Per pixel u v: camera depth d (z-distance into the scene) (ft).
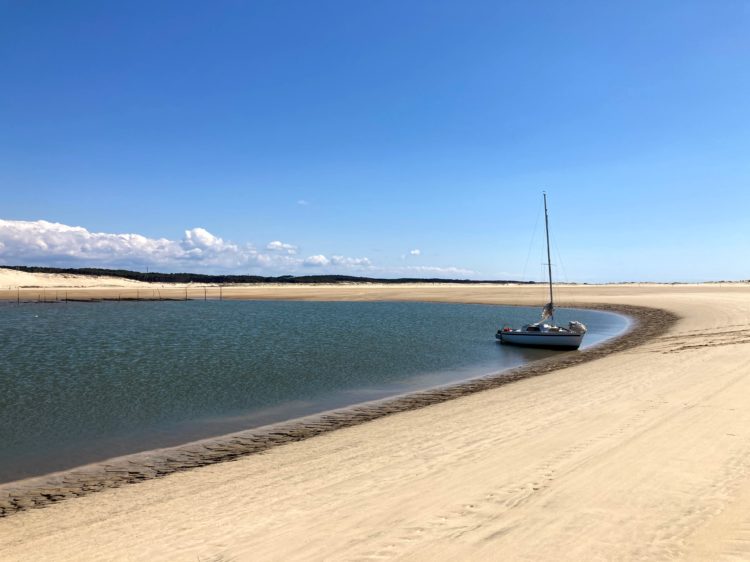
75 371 78.28
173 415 53.57
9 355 94.84
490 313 201.98
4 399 60.59
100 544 23.15
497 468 29.01
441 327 147.02
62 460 40.04
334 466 32.89
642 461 28.12
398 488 27.30
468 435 37.50
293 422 49.88
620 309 195.62
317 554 20.42
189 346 106.22
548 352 96.37
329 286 554.05
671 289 334.24
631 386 50.37
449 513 23.38
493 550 19.61
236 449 41.34
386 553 20.04
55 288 420.36
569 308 217.15
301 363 84.94
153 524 25.21
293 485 29.63
